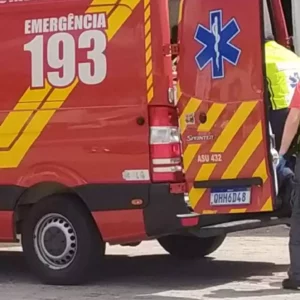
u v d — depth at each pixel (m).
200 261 9.41
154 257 9.77
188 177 7.56
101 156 7.69
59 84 7.83
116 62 7.63
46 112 7.88
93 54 7.70
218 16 7.39
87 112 7.73
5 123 8.03
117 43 7.63
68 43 7.79
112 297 7.50
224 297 7.42
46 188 7.98
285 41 8.87
